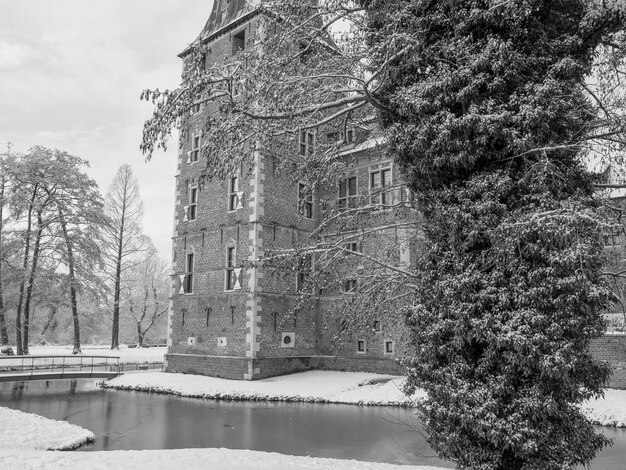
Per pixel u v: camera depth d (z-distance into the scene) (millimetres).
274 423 15477
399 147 8203
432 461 11391
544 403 6539
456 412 7066
